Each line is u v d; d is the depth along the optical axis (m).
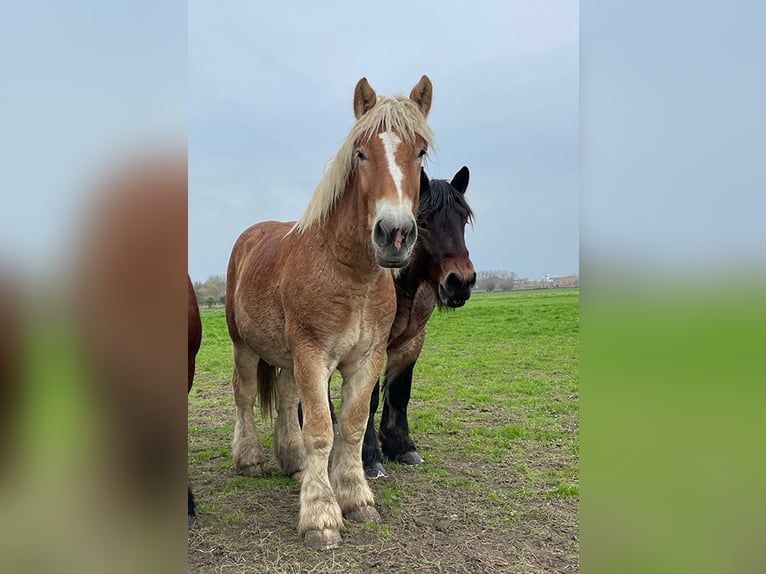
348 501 3.52
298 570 2.92
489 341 14.67
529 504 3.80
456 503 3.82
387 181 2.85
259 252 4.06
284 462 4.39
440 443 5.37
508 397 7.68
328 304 3.22
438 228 4.19
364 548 3.16
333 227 3.23
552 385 8.54
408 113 3.01
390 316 3.48
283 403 4.43
